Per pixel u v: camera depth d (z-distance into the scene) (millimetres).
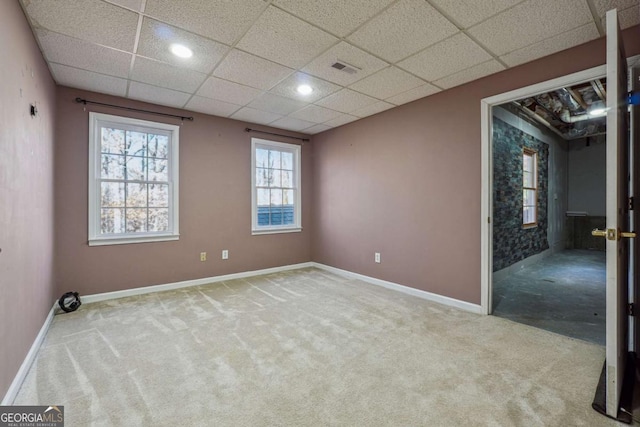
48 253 2697
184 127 3922
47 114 2656
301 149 5121
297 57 2535
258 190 4703
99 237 3342
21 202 1844
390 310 3037
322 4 1877
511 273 4480
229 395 1682
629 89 2057
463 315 2896
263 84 3088
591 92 3842
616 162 1468
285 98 3477
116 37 2238
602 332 2492
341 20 2039
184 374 1891
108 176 3461
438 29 2135
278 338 2398
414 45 2344
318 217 5105
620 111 1555
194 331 2533
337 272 4715
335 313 2955
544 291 3680
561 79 2422
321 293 3641
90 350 2199
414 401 1622
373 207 4098
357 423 1461
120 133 3537
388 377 1851
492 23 2070
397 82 3020
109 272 3412
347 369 1943
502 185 4191
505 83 2752
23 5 1851
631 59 2078
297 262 5094
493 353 2143
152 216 3750
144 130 3682
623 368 1729
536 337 2400
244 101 3588
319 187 5078
